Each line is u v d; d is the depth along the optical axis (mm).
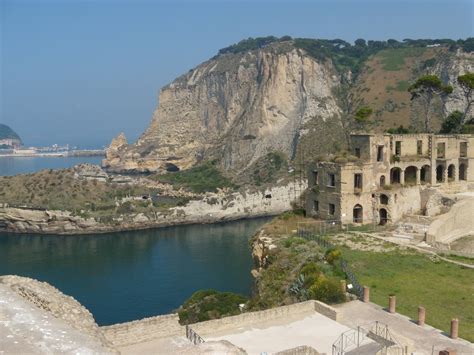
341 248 71312
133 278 102812
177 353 21078
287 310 45094
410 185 92688
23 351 16859
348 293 52062
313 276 55125
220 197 175375
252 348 38000
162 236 148875
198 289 93938
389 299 46875
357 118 134000
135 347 36375
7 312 19594
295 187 184500
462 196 88562
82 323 26469
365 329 41812
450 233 80688
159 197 184750
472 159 100500
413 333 41469
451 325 40656
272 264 68125
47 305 26562
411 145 96188
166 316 38625
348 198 87312
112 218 157750
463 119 129625
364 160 89812
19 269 112188
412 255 68188
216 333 41062
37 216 154375
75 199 163750
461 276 59562
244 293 89125
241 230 156375
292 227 86562
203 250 127500
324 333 41125
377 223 89375
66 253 127938
